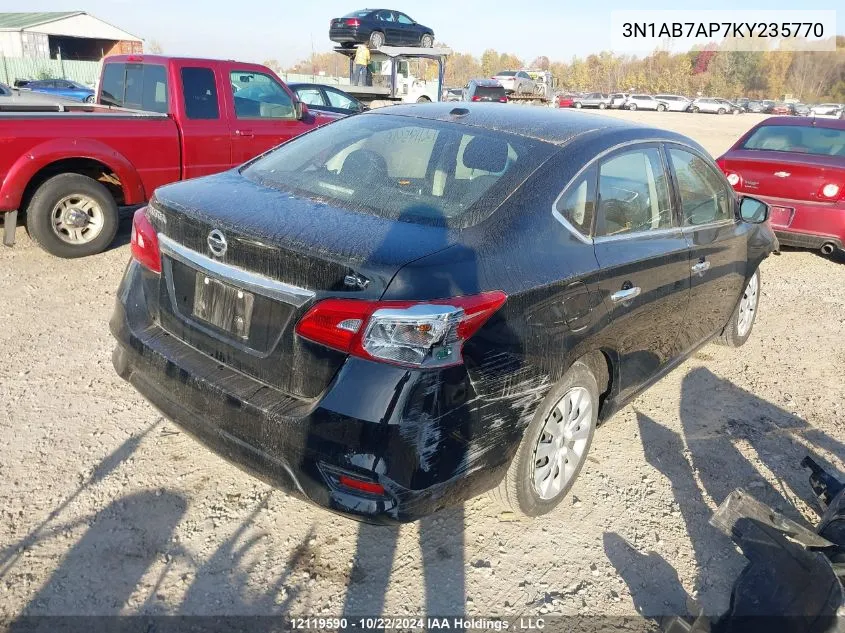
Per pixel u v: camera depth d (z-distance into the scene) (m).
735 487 3.53
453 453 2.40
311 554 2.81
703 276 3.95
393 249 2.38
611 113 45.16
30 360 4.22
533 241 2.72
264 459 2.45
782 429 4.15
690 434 4.00
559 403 2.98
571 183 2.97
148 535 2.83
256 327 2.52
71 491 3.05
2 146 5.54
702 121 39.91
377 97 20.89
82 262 6.19
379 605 2.59
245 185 3.04
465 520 3.09
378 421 2.27
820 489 3.32
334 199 2.83
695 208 3.93
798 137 7.91
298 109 7.78
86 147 5.97
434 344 2.28
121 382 4.04
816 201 7.12
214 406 2.56
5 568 2.60
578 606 2.68
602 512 3.24
